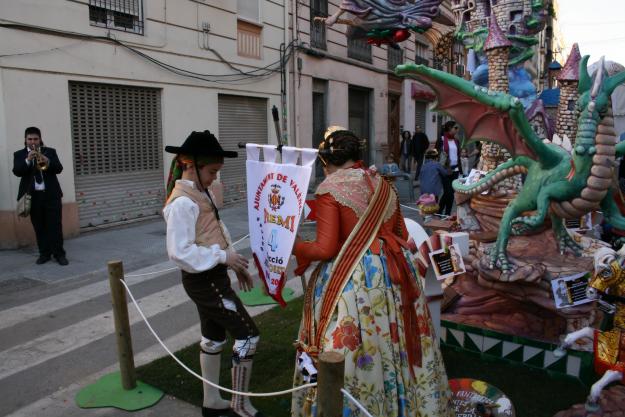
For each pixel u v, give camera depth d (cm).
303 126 1412
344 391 188
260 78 1234
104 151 888
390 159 1377
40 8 759
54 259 689
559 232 360
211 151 287
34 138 642
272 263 262
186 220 277
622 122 852
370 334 224
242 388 296
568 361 337
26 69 749
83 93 845
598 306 313
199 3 1039
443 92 360
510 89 457
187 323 466
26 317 487
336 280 231
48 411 323
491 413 287
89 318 482
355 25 548
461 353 380
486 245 400
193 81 1040
